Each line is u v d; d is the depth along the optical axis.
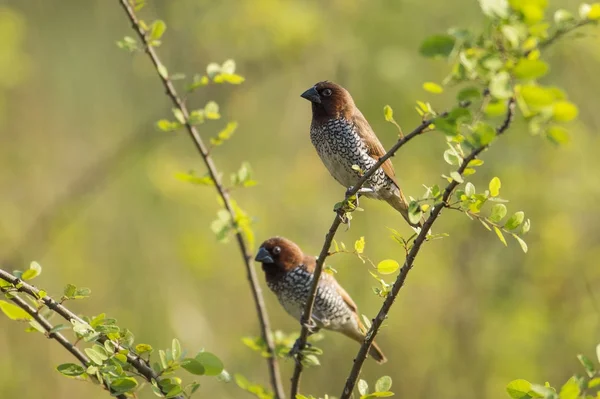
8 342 13.24
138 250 14.29
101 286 14.20
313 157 14.77
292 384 7.17
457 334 14.67
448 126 4.57
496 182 5.49
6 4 15.18
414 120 13.95
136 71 14.55
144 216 14.41
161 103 14.84
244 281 14.55
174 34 14.77
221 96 14.75
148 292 14.09
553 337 14.56
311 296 6.88
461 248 14.88
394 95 14.04
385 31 14.20
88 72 15.03
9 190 14.91
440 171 14.04
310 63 14.71
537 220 14.45
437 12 14.09
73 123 15.22
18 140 15.10
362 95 14.18
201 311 14.16
